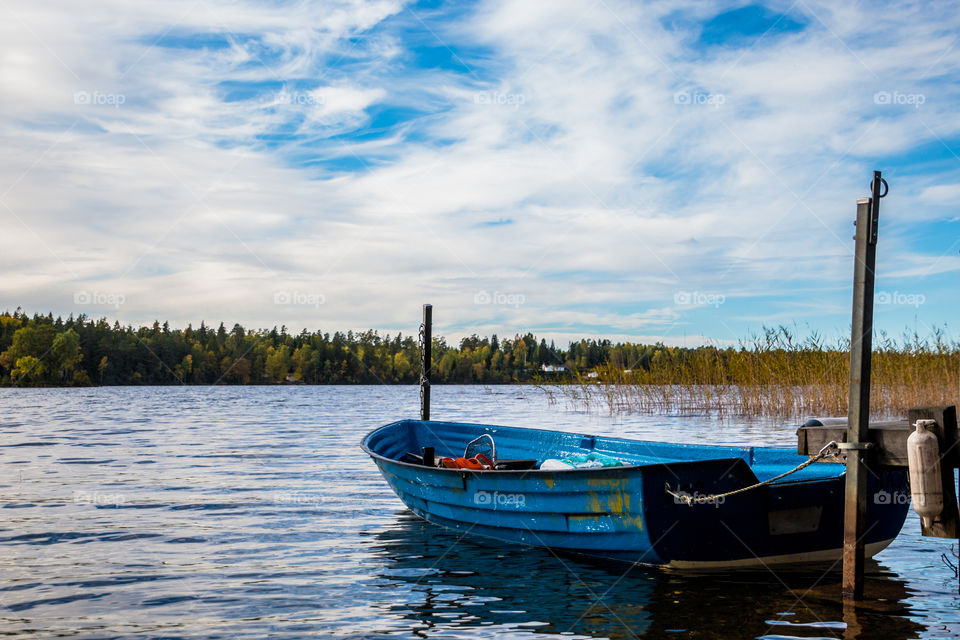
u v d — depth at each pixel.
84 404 43.84
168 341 92.50
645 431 17.66
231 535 8.30
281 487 11.58
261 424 26.16
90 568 6.93
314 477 12.65
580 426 19.19
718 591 6.12
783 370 19.48
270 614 5.64
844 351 18.59
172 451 16.78
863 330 5.73
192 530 8.55
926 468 5.34
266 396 60.38
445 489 8.28
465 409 32.41
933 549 7.47
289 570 6.88
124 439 19.92
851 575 5.79
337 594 6.14
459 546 7.79
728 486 6.35
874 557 7.15
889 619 5.36
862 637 5.01
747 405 19.98
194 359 93.44
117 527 8.70
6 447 17.70
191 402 47.38
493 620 5.48
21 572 6.80
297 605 5.85
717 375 20.89
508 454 10.59
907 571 6.64
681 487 6.26
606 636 5.12
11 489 11.35
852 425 5.79
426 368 14.29
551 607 5.77
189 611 5.71
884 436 5.69
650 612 5.59
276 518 9.23
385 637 5.16
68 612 5.68
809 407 18.98
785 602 5.79
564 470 6.79
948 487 5.39
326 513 9.56
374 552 7.55
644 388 22.53
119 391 73.25
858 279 5.75
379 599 6.01
